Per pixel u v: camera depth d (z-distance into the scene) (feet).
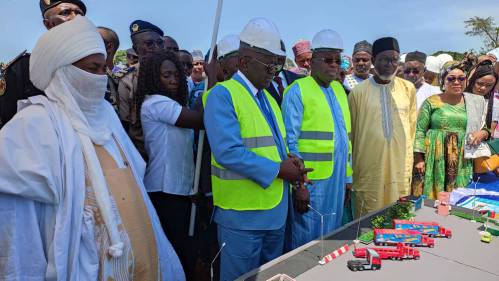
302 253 5.96
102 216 5.10
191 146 8.34
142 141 8.43
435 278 5.20
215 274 9.46
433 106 11.99
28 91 6.79
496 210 8.16
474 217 7.66
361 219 7.53
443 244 6.40
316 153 8.65
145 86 7.95
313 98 8.68
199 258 9.34
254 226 6.56
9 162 4.41
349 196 9.80
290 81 12.96
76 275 4.84
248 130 6.55
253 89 6.94
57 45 4.97
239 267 6.75
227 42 9.97
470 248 6.23
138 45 10.88
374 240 6.42
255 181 6.39
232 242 6.72
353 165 11.28
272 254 7.34
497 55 14.67
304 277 5.21
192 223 8.42
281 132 7.38
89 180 5.12
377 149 10.64
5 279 4.50
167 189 7.86
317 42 8.78
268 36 6.53
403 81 11.30
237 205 6.57
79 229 4.90
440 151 11.73
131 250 5.42
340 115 9.20
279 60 6.84
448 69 12.49
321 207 8.72
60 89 5.14
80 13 8.14
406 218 7.38
